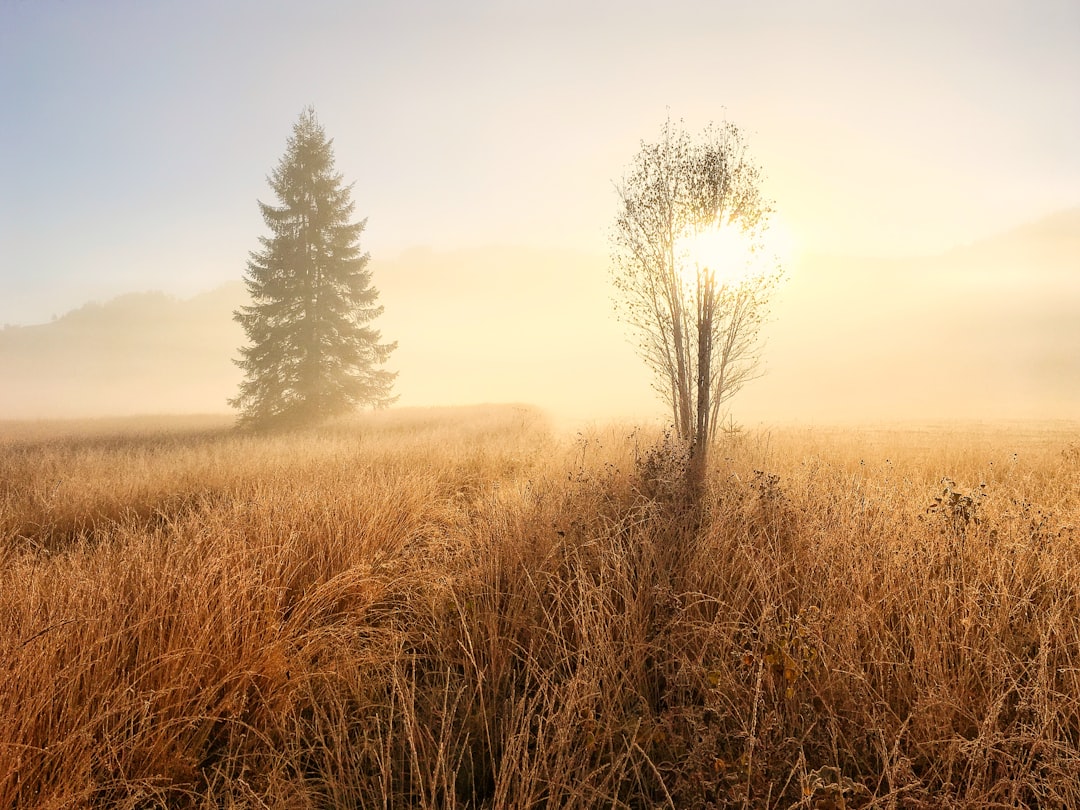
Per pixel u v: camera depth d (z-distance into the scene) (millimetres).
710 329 8602
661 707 2945
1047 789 2117
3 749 2100
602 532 4457
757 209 8555
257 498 5941
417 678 3361
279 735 2701
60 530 6805
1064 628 3057
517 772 2270
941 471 9273
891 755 2225
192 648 2820
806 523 4391
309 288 23656
